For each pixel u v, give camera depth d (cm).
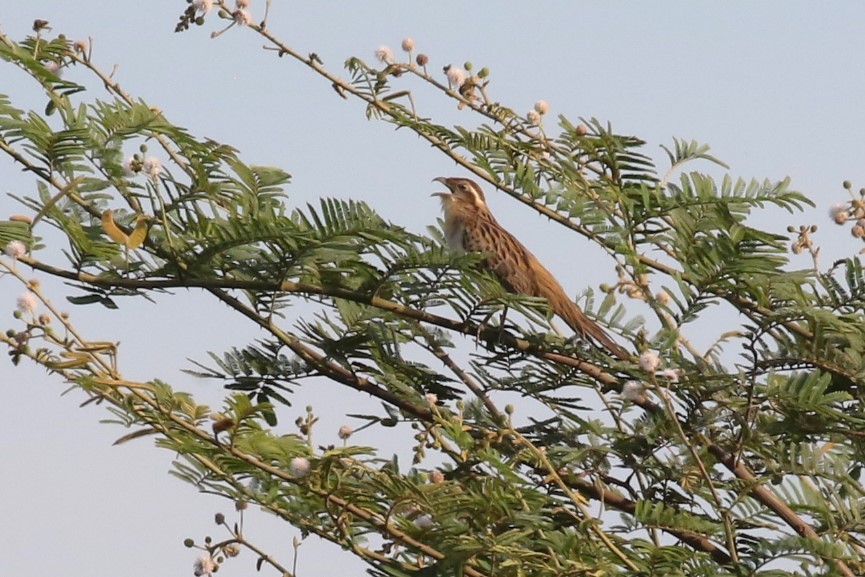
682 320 1131
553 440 1177
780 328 1152
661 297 1166
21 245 1029
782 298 1129
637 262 1148
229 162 1113
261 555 987
